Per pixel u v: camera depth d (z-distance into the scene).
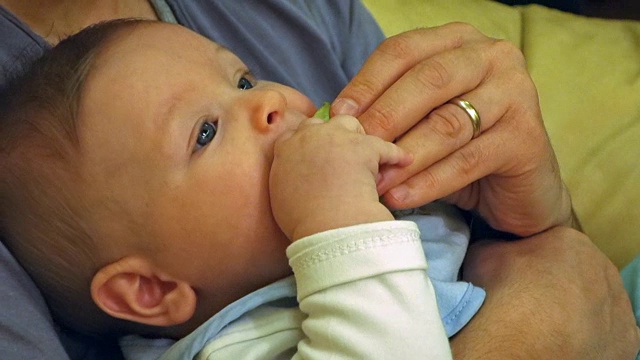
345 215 0.65
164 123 0.72
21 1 0.90
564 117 1.29
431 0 1.48
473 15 1.47
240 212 0.72
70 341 0.81
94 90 0.74
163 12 0.97
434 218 0.89
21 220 0.76
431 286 0.66
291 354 0.73
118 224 0.74
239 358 0.71
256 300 0.73
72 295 0.78
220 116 0.74
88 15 0.93
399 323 0.62
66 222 0.74
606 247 1.19
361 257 0.63
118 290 0.75
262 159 0.73
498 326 0.80
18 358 0.65
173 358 0.75
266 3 1.04
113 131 0.73
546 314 0.81
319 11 1.11
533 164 0.84
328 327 0.63
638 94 1.31
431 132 0.75
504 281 0.87
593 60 1.37
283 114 0.76
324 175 0.68
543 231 0.94
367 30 1.14
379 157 0.70
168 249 0.74
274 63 1.02
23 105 0.76
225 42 1.00
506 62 0.84
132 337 0.82
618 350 0.87
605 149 1.25
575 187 1.23
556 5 1.87
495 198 0.89
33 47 0.84
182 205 0.72
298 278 0.66
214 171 0.72
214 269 0.75
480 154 0.78
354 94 0.78
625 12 2.11
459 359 0.76
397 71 0.79
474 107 0.78
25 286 0.72
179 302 0.75
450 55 0.80
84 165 0.73
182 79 0.75
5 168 0.76
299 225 0.67
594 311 0.85
